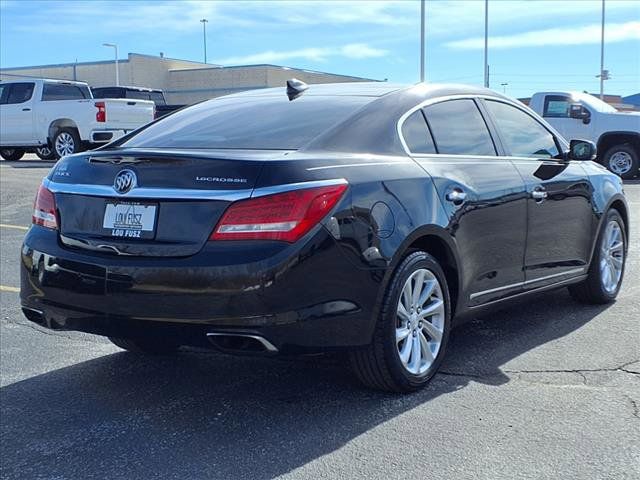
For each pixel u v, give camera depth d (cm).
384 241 401
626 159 1688
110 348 547
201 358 519
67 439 392
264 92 529
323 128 429
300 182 375
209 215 374
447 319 452
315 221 374
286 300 366
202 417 415
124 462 364
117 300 387
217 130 455
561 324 573
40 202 438
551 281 558
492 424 391
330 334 383
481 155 504
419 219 422
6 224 1088
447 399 426
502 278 501
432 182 441
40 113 1972
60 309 412
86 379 482
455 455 357
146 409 430
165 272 373
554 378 456
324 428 393
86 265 398
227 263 363
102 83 5097
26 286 431
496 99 546
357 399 431
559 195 555
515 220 505
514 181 509
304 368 491
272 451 369
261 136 432
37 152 2147
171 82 5262
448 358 497
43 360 521
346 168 401
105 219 403
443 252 452
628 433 378
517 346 520
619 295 666
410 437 378
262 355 379
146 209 389
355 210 390
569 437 374
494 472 340
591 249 603
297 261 366
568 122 1719
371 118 444
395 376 417
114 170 407
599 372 465
